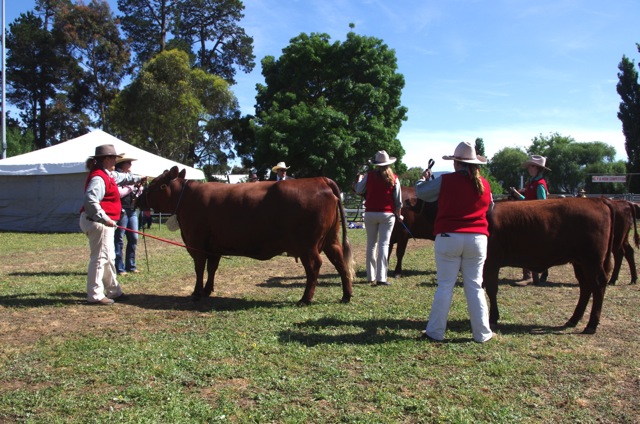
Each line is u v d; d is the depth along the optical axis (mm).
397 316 5738
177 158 36312
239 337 4855
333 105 30016
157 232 17516
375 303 6379
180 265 9781
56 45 45344
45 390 3578
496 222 5219
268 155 28500
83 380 3777
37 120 49750
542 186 7457
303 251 6191
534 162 7527
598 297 5086
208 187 6582
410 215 8398
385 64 30750
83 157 18188
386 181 7461
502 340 4785
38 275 8539
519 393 3574
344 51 29750
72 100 46312
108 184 6453
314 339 4793
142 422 3086
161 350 4441
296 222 6129
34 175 18094
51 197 18281
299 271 9141
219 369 3973
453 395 3529
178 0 43719
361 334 4961
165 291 7281
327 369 3990
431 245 14000
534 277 7953
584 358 4312
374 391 3586
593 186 55125
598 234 5062
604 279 5109
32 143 43344
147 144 35844
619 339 4902
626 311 6059
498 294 7113
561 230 5117
